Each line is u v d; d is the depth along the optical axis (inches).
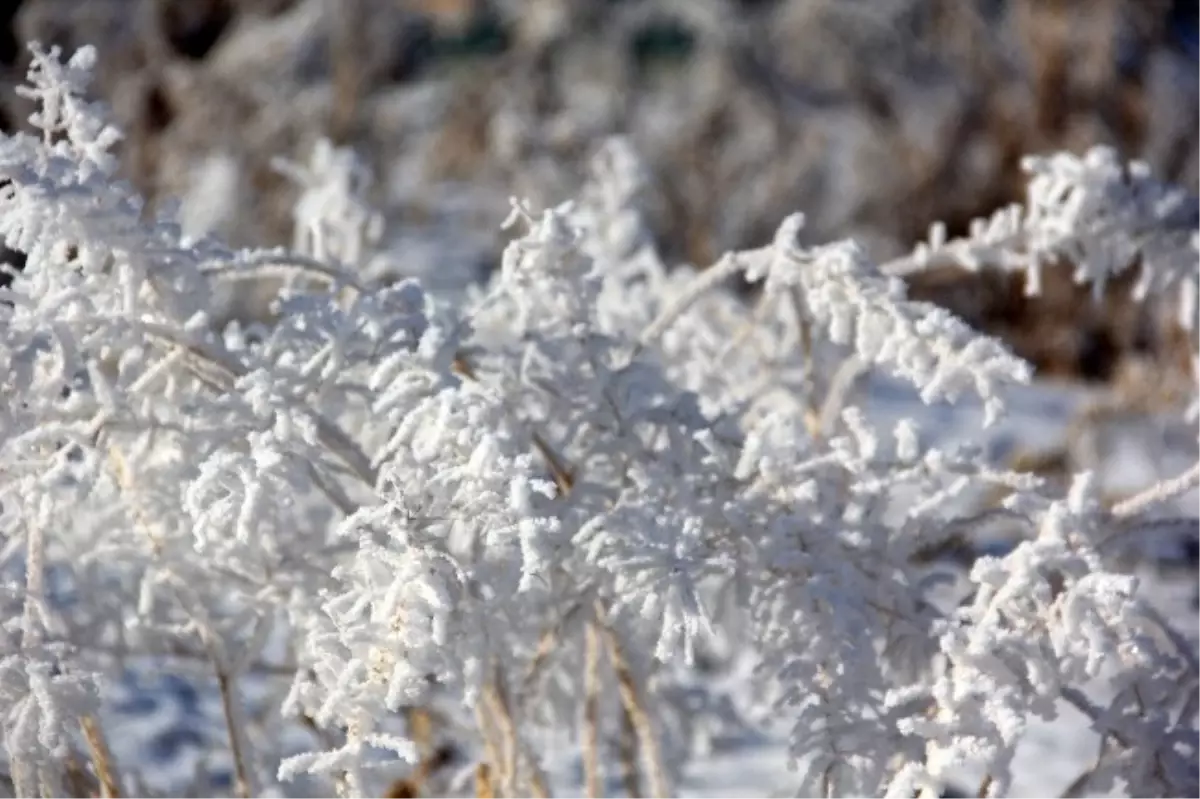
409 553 67.1
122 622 74.7
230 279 74.7
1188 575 99.5
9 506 70.8
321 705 69.4
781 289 74.7
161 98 193.5
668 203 215.0
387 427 73.0
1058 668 69.9
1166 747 70.5
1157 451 121.8
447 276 184.2
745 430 78.2
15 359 68.7
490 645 69.6
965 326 71.5
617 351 75.7
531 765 73.4
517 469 67.2
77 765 72.8
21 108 152.8
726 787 82.9
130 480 71.7
